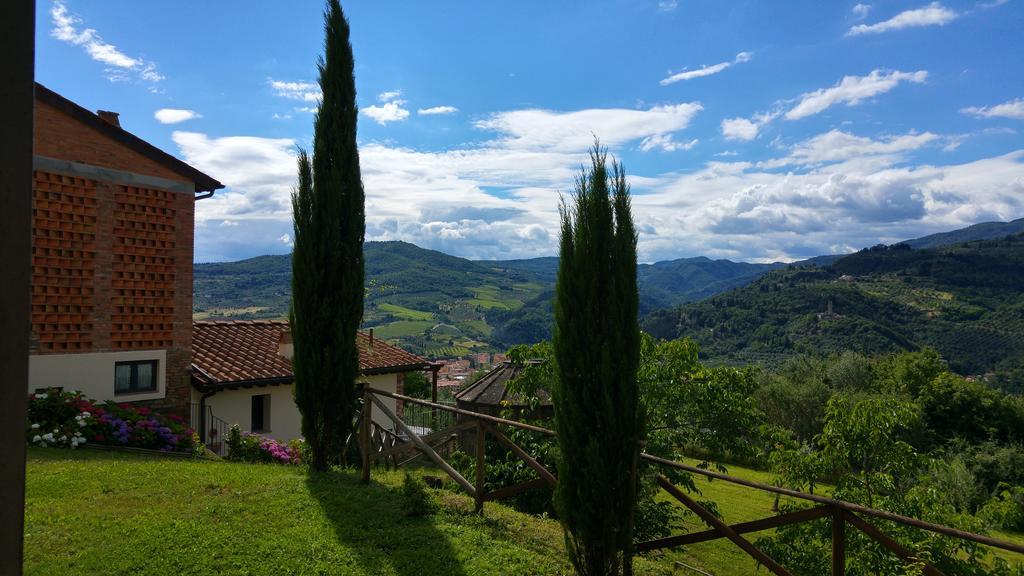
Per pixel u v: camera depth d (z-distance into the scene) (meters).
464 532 6.21
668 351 11.23
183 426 11.97
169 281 12.94
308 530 6.02
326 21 8.69
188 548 5.41
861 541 7.29
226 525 6.05
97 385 11.84
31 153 1.62
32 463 8.36
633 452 4.92
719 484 21.86
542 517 7.57
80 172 11.72
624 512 4.87
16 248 1.60
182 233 13.13
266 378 14.86
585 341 4.90
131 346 12.38
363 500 7.05
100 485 7.29
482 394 19.36
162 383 12.82
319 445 8.45
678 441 11.10
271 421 15.72
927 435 35.38
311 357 8.38
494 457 11.19
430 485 8.87
